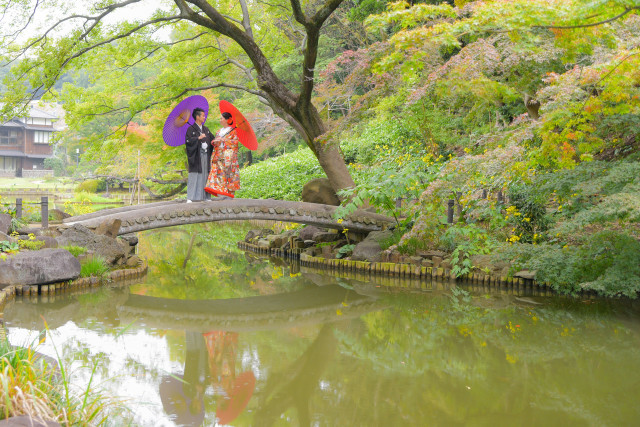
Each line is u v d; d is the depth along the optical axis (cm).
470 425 380
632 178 641
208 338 602
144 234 1781
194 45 1178
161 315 707
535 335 607
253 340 598
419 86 720
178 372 482
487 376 483
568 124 714
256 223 2167
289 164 2019
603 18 478
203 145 999
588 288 732
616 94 661
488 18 444
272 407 411
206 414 394
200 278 992
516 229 918
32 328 600
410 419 389
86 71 1152
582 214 634
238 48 1228
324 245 1172
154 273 1024
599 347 563
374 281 935
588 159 728
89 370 470
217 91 2333
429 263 950
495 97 765
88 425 298
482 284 880
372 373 491
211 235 1766
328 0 897
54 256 782
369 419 392
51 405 289
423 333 621
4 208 968
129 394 422
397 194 968
